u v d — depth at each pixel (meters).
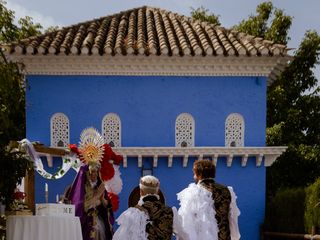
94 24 16.62
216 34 15.80
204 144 14.89
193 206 6.71
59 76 14.70
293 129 22.06
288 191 14.50
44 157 14.31
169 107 14.85
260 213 14.91
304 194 13.75
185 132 14.91
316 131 22.30
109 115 14.78
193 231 6.64
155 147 14.30
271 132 20.64
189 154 14.47
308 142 22.25
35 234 7.71
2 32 14.66
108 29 16.36
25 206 8.67
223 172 14.90
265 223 14.81
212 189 6.82
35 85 14.64
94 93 14.75
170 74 14.80
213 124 14.91
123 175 14.59
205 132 14.90
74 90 14.72
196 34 15.73
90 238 8.79
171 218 6.38
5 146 8.71
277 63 14.69
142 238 6.18
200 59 14.33
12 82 11.85
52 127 14.66
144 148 14.26
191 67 14.64
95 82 14.77
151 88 14.84
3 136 9.08
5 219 8.73
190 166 14.80
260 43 14.67
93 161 9.17
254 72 14.86
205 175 6.93
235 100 14.95
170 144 14.83
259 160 14.83
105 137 14.77
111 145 14.76
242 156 14.78
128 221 6.21
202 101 14.91
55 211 8.05
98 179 9.23
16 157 8.59
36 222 7.74
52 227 7.76
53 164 14.39
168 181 14.73
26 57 14.10
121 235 6.18
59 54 13.98
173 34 15.48
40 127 14.62
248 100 14.97
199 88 14.90
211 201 6.76
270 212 14.85
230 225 6.94
